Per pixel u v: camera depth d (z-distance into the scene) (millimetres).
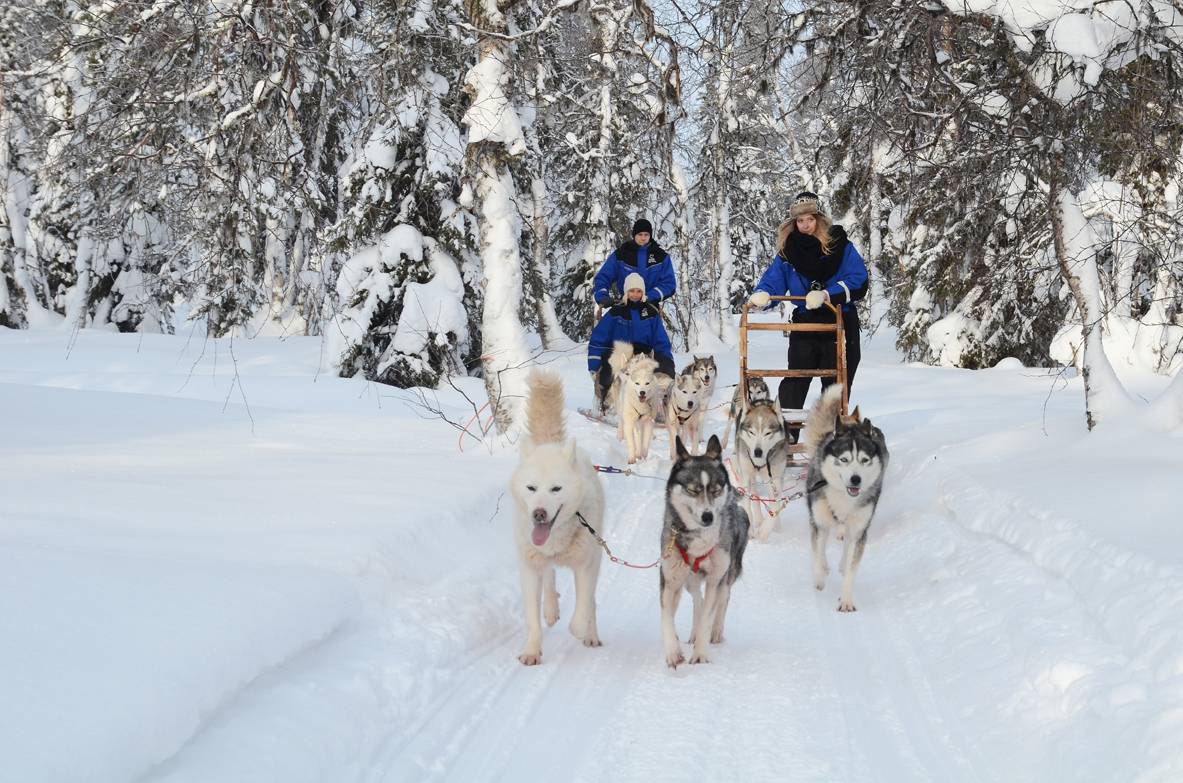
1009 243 11703
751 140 24734
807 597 6020
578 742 3836
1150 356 10820
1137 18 6191
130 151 7383
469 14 9148
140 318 22406
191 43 7324
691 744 3818
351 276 15070
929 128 7715
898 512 7609
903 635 5148
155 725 2920
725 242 22938
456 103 9656
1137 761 3062
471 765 3590
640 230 11289
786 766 3619
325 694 3750
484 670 4562
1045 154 6570
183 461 7641
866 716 4098
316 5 9195
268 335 20203
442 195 15195
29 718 2744
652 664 4805
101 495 5973
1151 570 4195
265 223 17188
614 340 11242
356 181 15102
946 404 11719
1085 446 7172
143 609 3693
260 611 3881
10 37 10953
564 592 5992
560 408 5699
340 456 8180
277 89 7684
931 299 17672
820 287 9000
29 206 21656
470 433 9766
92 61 7883
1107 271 10406
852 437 5828
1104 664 3791
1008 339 16141
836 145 9594
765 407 7902
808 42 7531
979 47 7152
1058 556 5004
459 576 5543
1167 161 6668
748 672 4680
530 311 18141
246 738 3254
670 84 8625
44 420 9688
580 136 20469
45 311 22281
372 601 4688
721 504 4754
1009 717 3832
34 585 3816
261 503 6027
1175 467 6086
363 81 8312
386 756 3562
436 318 14789
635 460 9688
